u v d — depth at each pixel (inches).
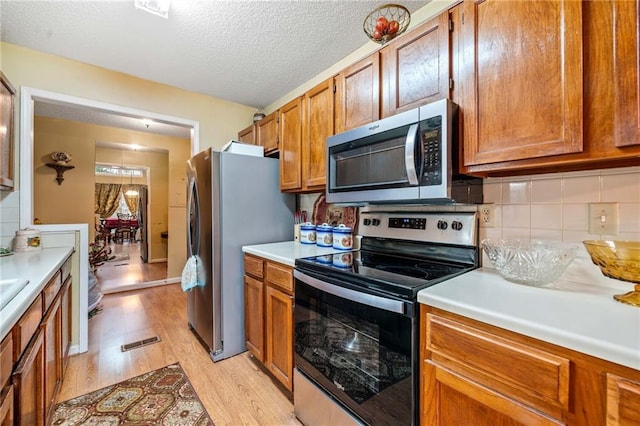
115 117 143.0
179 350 88.3
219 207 83.3
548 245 45.2
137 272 189.5
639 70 29.6
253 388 70.1
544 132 37.0
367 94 62.7
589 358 25.3
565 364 26.5
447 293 38.1
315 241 90.6
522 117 39.0
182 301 135.8
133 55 84.2
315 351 56.4
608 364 24.4
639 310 31.8
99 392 67.9
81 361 81.7
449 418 35.4
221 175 83.7
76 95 89.8
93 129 164.2
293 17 68.2
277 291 68.9
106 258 162.7
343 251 75.3
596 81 32.8
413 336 38.8
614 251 34.7
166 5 63.5
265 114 127.7
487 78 42.8
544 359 27.6
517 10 39.4
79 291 87.0
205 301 86.0
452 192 46.4
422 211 64.2
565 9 34.9
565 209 45.1
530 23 38.1
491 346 31.4
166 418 60.0
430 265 56.1
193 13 66.4
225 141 121.8
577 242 43.8
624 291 38.8
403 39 55.4
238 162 87.2
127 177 374.3
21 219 80.7
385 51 58.9
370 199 57.7
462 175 48.1
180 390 69.1
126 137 171.0
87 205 163.2
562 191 45.4
